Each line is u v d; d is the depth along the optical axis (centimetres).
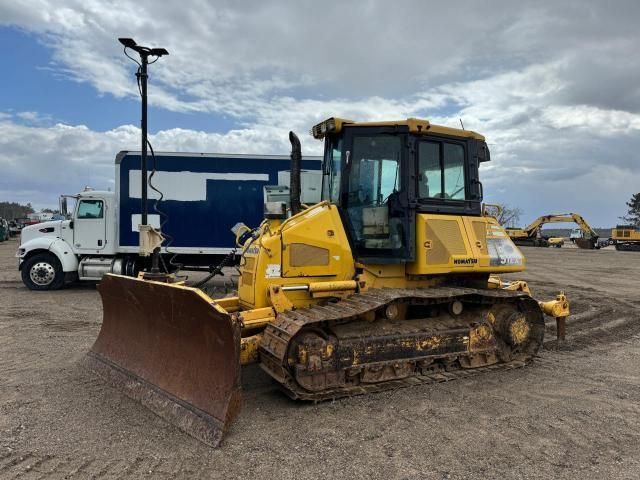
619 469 377
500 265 647
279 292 547
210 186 1337
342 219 603
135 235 1322
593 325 964
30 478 353
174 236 1330
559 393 548
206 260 1395
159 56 893
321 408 490
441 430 443
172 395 471
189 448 401
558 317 731
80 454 389
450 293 571
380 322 572
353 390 521
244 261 605
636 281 1798
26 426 441
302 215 593
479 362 623
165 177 1326
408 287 621
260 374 600
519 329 645
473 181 648
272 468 371
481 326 615
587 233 4641
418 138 600
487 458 392
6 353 690
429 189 610
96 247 1336
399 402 509
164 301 501
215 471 366
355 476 361
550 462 387
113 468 368
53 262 1320
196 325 463
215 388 437
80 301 1155
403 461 385
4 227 4638
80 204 1330
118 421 453
